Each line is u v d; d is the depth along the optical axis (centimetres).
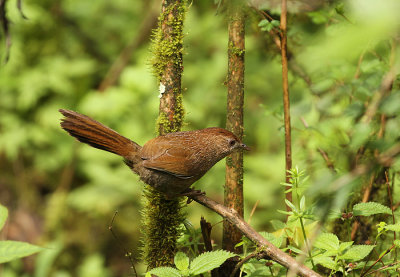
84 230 1491
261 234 564
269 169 1370
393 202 722
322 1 665
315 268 516
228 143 668
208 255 503
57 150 1602
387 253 546
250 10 703
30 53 1639
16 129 1582
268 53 936
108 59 1712
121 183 1505
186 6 649
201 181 1299
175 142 686
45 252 1038
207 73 1497
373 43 654
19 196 1608
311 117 783
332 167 739
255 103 1411
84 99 1530
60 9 1692
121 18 1739
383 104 357
